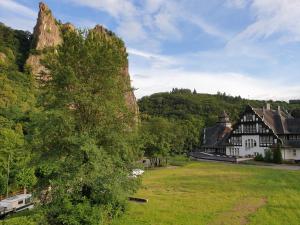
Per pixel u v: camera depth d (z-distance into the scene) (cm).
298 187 3847
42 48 12619
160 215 2672
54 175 2361
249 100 18738
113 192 2238
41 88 2447
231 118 14375
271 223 2395
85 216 2195
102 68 2445
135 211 2803
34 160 2400
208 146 10019
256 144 8025
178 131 8438
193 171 5962
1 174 4197
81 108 2467
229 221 2484
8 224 2186
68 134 2348
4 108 6500
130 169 2536
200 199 3331
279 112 8406
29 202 3672
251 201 3170
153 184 4444
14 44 13325
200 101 18400
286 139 7681
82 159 2327
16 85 8681
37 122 2319
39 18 13838
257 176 4934
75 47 2453
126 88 2639
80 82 2405
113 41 2697
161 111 17150
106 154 2369
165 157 7400
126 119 2547
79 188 2309
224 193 3647
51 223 2231
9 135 4478
